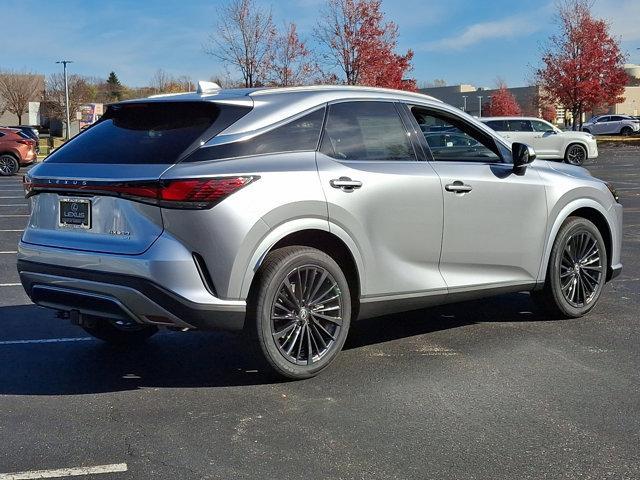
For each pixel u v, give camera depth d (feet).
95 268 14.32
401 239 16.63
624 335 19.04
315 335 15.66
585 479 11.22
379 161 16.55
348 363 16.90
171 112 15.46
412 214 16.70
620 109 303.07
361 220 15.84
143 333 18.71
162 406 14.35
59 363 17.16
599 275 20.86
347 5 93.35
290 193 14.67
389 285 16.58
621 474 11.39
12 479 11.28
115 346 18.57
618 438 12.70
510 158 19.25
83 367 16.87
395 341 18.70
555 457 11.97
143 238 13.94
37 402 14.62
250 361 17.16
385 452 12.18
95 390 15.31
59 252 14.88
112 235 14.33
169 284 13.76
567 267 20.25
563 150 86.17
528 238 19.07
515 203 18.66
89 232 14.69
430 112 18.10
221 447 12.42
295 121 15.56
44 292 15.48
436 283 17.38
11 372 16.48
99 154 15.17
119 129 15.75
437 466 11.66
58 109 208.74
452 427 13.19
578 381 15.58
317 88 16.57
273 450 12.28
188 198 13.67
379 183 16.15
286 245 15.24
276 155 15.01
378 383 15.53
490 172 18.37
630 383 15.44
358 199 15.78
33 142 88.07
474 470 11.51
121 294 14.07
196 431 13.10
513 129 86.48
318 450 12.27
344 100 16.55
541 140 85.92
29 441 12.74
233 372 16.39
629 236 35.83
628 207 47.32
